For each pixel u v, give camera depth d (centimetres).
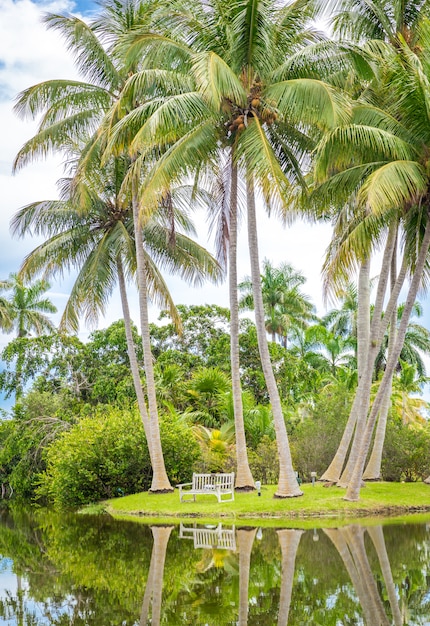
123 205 2516
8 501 3334
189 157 1936
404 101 1764
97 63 2428
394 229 2084
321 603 928
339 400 2644
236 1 1933
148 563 1277
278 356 3891
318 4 2048
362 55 1903
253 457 2575
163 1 2111
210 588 1040
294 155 2112
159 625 845
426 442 2561
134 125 2017
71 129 2444
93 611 936
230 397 2770
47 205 2586
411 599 940
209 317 4156
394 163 1636
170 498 2230
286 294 4803
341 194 1883
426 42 1744
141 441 2539
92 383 3878
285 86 1861
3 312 4431
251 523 1753
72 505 2614
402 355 4544
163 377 3400
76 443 2567
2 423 3725
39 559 1414
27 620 903
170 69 2088
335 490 2128
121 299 2586
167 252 2700
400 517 1803
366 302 2366
